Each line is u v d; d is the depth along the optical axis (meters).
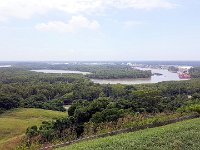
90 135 30.73
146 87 123.62
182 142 23.92
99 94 121.62
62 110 105.38
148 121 34.50
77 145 24.34
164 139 24.78
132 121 35.22
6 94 107.12
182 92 120.94
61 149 23.23
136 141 24.19
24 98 117.88
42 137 38.44
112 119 45.19
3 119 86.50
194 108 44.00
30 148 27.64
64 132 38.72
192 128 29.12
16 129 75.19
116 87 126.25
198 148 22.47
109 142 24.22
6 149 34.06
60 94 128.12
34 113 95.00
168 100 72.31
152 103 63.72
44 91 126.38
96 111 50.62
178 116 39.22
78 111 50.47
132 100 62.91
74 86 135.12
